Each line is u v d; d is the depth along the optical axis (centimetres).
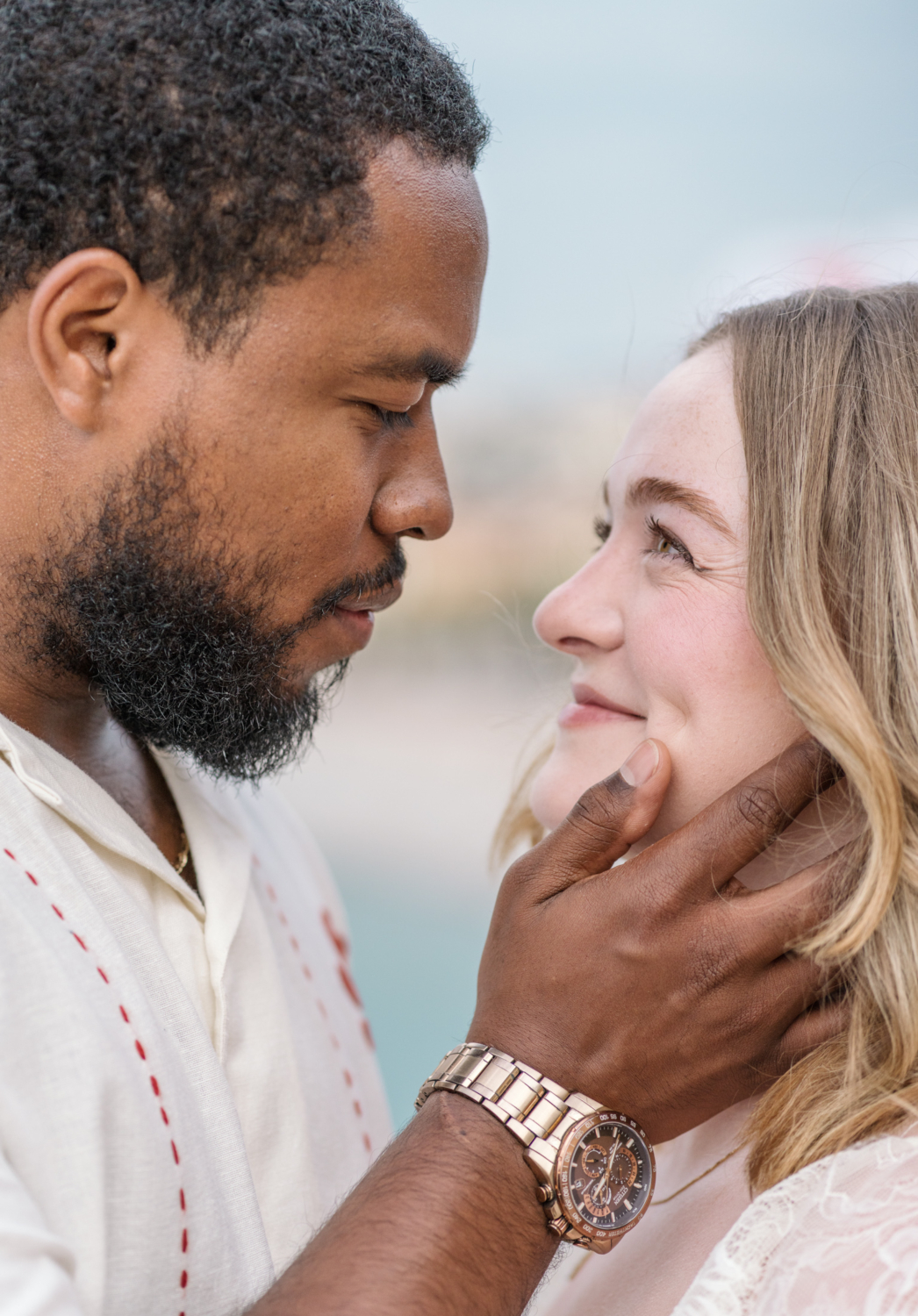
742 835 71
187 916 90
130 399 81
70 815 81
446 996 358
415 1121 74
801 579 76
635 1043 72
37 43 78
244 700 89
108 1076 71
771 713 80
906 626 74
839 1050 72
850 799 77
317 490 85
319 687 100
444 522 93
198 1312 74
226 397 81
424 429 92
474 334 90
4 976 69
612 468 92
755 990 71
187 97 77
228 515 83
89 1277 66
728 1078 73
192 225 78
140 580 84
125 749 99
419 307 83
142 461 82
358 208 79
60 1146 68
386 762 507
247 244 78
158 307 80
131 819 87
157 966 81
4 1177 61
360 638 96
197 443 82
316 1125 97
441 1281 66
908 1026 69
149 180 77
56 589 84
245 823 110
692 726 81
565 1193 70
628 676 89
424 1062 324
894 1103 66
